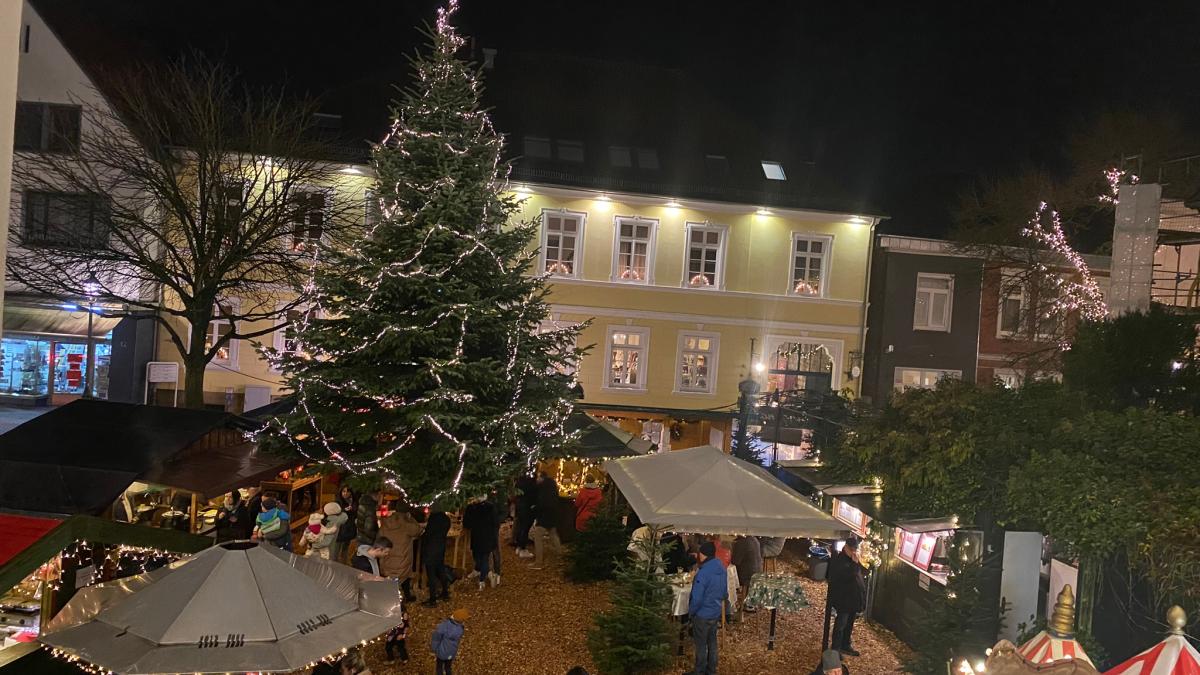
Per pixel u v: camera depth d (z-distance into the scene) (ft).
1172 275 69.82
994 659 19.16
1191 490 27.76
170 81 73.00
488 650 37.19
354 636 22.80
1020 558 34.83
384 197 48.62
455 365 45.14
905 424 40.75
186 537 33.35
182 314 65.92
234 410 83.20
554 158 89.66
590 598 44.93
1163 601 28.37
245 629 21.45
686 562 44.11
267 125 71.61
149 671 19.70
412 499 45.11
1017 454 35.32
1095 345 36.83
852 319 92.43
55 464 39.22
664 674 35.47
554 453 50.52
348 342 46.24
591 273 88.22
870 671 36.68
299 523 55.42
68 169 67.72
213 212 66.74
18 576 26.73
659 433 89.40
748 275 90.89
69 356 90.94
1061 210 86.17
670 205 89.30
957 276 92.27
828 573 38.45
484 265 48.62
